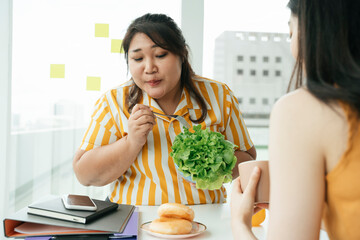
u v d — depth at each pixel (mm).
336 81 545
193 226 1067
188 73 1521
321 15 564
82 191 2100
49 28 2072
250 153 1622
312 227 555
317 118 552
